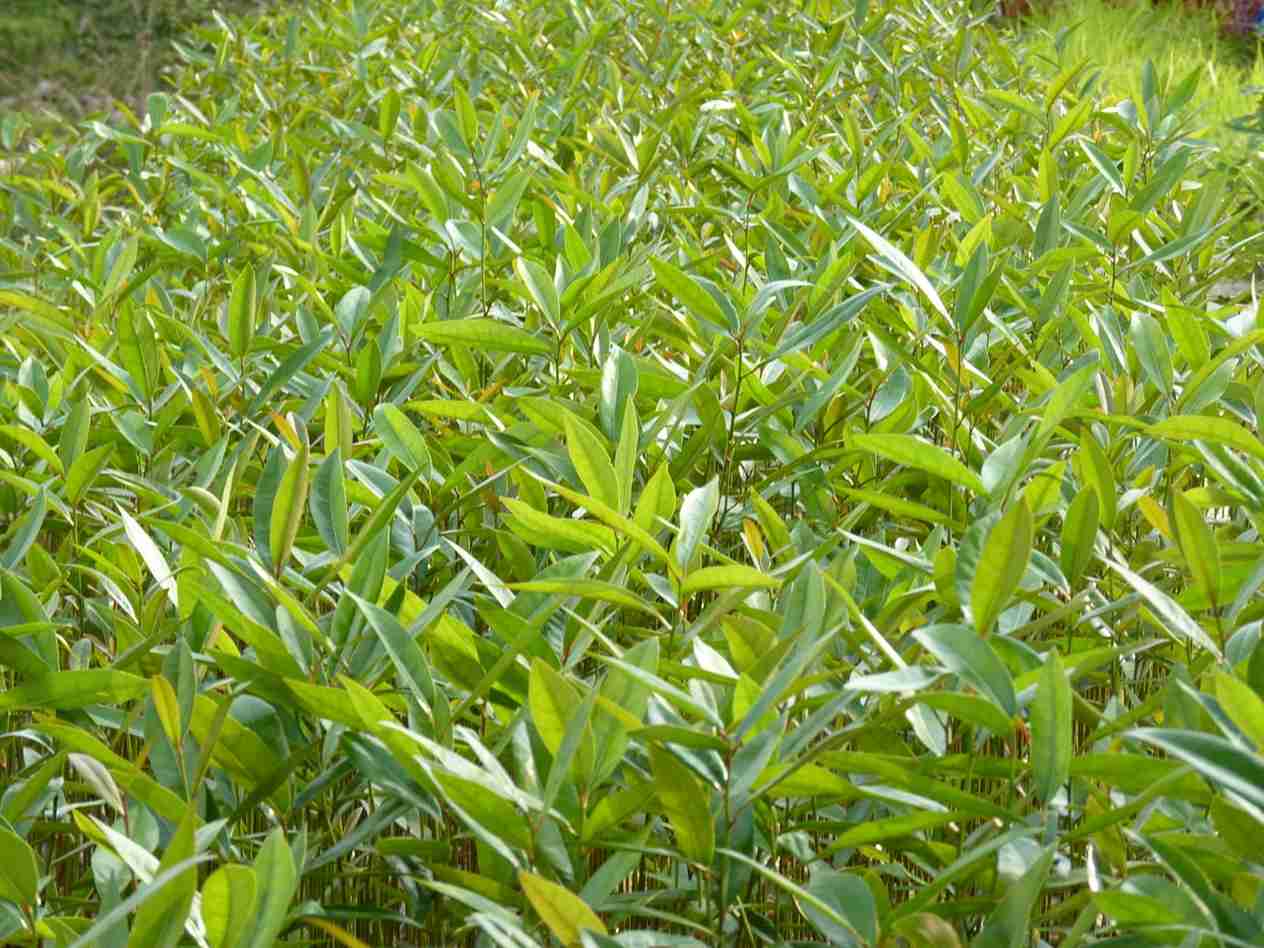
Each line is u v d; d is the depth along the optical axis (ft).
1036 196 11.24
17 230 13.88
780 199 10.56
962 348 6.50
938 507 6.30
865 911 3.59
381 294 8.38
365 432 7.21
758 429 6.84
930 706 4.22
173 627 4.76
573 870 3.94
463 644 4.50
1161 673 6.08
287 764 4.32
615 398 6.11
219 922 3.31
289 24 17.70
